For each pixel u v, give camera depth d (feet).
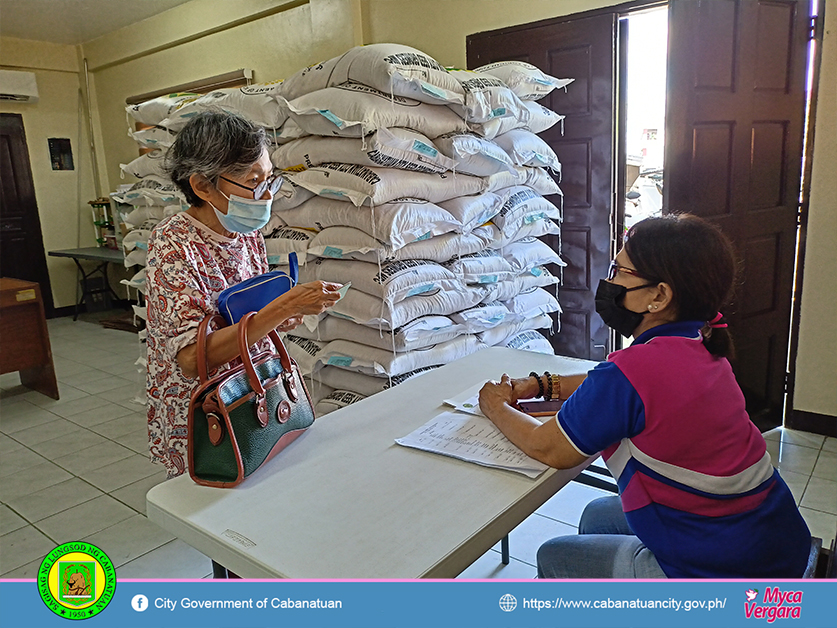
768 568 3.42
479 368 5.95
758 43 8.50
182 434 4.59
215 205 4.25
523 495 3.59
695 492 3.40
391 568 2.98
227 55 16.39
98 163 21.88
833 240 9.18
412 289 7.37
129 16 17.84
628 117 10.75
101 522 7.93
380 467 3.99
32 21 17.84
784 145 9.06
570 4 10.34
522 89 8.79
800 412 9.91
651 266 3.58
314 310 4.00
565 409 3.72
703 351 3.60
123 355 16.30
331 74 7.45
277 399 4.12
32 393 13.33
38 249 21.08
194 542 3.40
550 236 11.46
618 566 3.81
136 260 12.26
